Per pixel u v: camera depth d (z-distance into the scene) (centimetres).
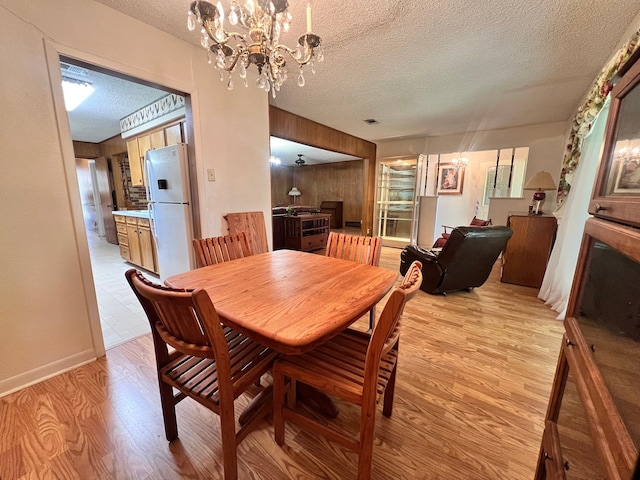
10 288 149
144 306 106
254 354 119
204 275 148
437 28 190
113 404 144
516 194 482
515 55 226
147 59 193
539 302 286
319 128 443
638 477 41
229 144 259
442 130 486
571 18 177
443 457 118
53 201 159
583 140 276
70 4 157
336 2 165
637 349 52
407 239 578
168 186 259
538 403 148
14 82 141
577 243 246
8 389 151
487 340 211
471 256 272
